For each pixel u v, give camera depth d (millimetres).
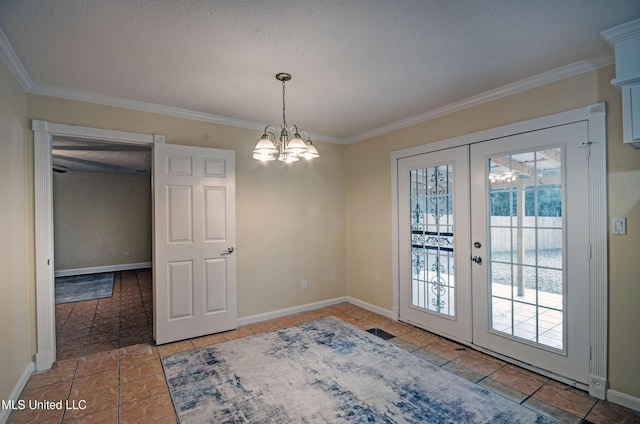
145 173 7660
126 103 2986
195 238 3287
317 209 4312
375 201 4098
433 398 2184
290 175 4082
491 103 2863
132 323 3836
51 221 2703
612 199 2172
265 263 3877
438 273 3346
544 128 2500
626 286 2117
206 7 1632
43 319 2617
